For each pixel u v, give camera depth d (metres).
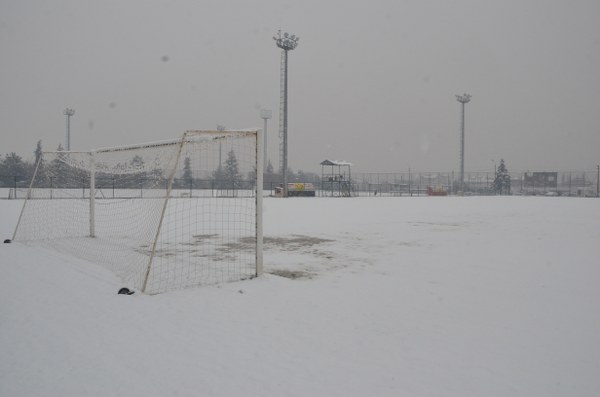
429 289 6.46
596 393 3.29
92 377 3.46
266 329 4.66
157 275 7.34
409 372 3.61
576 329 4.73
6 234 12.56
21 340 4.26
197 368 3.64
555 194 55.59
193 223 16.31
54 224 15.07
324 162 43.25
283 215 20.31
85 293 6.09
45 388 3.28
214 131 7.18
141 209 17.91
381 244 11.26
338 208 25.67
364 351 4.06
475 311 5.38
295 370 3.63
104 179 27.83
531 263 8.59
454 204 31.14
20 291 6.13
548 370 3.69
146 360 3.80
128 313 5.17
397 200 37.22
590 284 6.82
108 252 9.66
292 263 8.61
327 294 6.16
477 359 3.90
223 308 5.43
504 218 19.31
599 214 21.69
